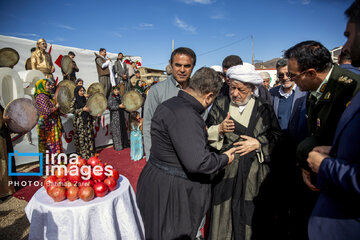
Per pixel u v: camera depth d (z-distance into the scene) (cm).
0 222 261
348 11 84
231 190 181
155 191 138
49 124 405
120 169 443
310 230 97
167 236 133
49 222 158
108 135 634
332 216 87
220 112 196
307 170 106
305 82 126
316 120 127
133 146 498
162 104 140
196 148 119
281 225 196
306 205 179
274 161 183
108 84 671
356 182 73
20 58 485
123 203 182
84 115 478
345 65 153
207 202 146
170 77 219
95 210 163
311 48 118
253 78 167
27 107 302
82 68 621
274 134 184
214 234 186
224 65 264
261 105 189
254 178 181
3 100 355
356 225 79
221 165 131
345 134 82
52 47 543
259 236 186
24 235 237
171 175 135
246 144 167
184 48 208
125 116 656
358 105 80
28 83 440
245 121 187
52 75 505
